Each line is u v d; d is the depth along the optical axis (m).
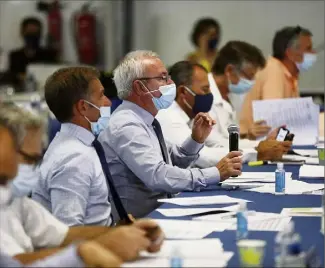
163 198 7.90
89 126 7.00
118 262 4.44
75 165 6.64
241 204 6.52
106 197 6.91
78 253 4.45
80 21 21.81
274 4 20.28
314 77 19.72
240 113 13.34
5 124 4.94
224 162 7.84
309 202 7.01
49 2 22.41
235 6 20.61
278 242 4.76
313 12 19.95
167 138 9.32
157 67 8.00
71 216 6.52
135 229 4.89
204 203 7.05
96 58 21.95
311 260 4.67
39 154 5.36
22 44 22.52
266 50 20.47
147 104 7.99
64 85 6.97
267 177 8.57
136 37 21.73
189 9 21.20
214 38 18.81
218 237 5.62
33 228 5.49
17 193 5.63
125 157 7.75
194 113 9.92
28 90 18.92
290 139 10.72
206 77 9.94
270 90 13.05
